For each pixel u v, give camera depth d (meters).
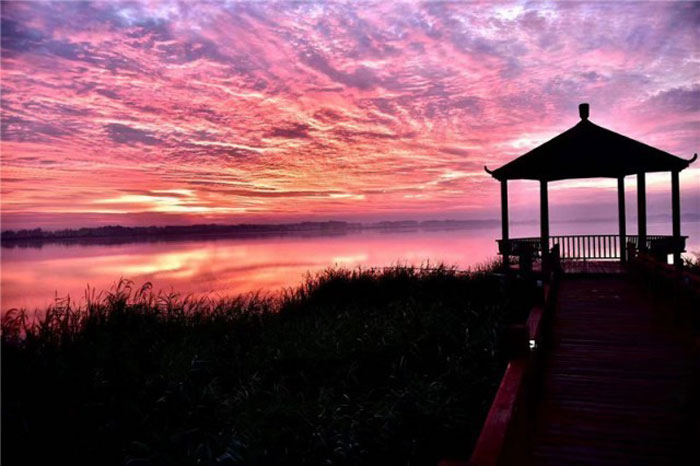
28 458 4.67
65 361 6.36
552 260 11.27
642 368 6.32
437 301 9.95
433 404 5.40
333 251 58.03
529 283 10.16
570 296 10.50
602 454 4.29
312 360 7.30
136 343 7.51
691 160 12.31
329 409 5.66
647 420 4.91
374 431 5.11
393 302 10.20
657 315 8.74
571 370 6.37
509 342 4.24
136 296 9.48
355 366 7.01
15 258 73.56
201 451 4.85
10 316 7.21
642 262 11.16
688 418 4.63
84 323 8.01
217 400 6.10
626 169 13.12
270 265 36.12
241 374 7.02
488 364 6.61
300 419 5.39
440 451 4.77
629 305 9.52
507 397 3.27
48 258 68.62
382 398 6.01
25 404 5.27
